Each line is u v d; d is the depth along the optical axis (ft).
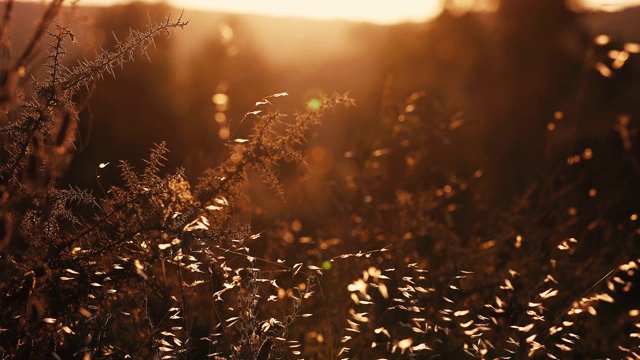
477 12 42.96
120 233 8.85
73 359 8.61
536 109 34.99
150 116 27.55
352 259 12.38
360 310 10.98
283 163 18.71
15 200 7.99
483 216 17.85
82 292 8.46
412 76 41.14
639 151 20.11
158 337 8.65
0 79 7.32
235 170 9.39
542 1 39.52
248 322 8.30
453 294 11.30
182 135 26.89
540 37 38.91
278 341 8.74
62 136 7.57
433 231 13.89
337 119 27.14
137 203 8.88
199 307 10.45
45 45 8.14
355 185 16.19
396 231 14.26
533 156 24.00
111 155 25.81
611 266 13.94
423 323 10.03
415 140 17.65
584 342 11.59
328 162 19.75
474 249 13.73
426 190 17.69
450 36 42.45
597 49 19.67
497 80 38.70
